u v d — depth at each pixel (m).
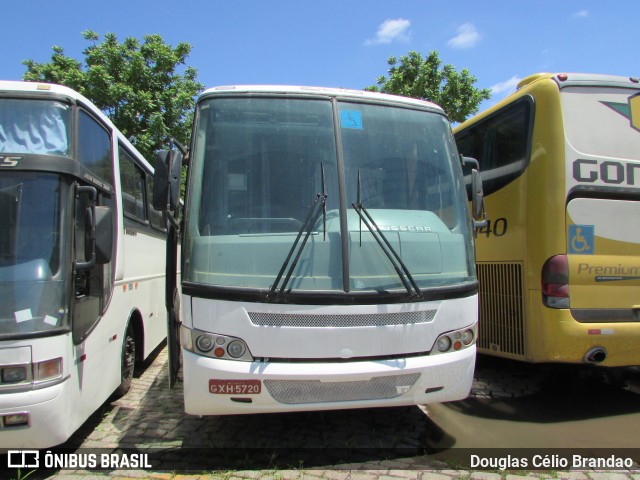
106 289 4.41
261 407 3.40
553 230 4.71
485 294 5.60
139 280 5.78
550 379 5.91
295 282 3.46
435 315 3.67
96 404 4.05
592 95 4.92
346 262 3.56
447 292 3.72
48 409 3.19
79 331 3.65
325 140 3.95
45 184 3.46
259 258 3.53
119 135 5.19
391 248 3.61
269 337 3.38
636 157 4.95
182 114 14.49
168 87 14.76
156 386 5.62
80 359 3.65
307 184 3.81
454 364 3.69
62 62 14.29
